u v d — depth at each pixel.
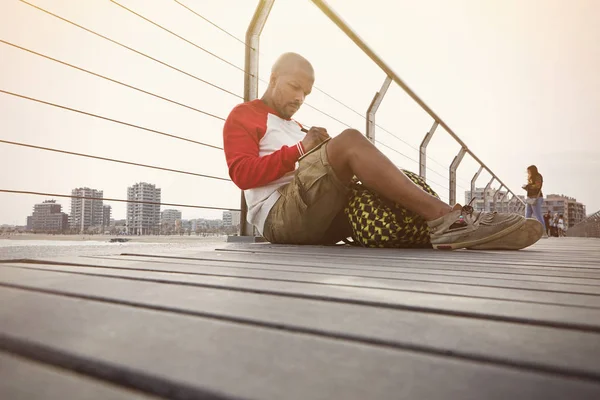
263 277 0.77
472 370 0.29
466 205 1.56
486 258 1.29
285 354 0.32
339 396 0.24
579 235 12.90
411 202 1.57
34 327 0.39
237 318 0.44
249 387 0.25
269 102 2.05
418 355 0.32
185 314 0.47
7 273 0.77
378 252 1.48
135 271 0.83
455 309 0.50
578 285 0.74
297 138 1.97
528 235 1.56
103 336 0.36
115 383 0.27
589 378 0.28
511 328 0.41
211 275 0.80
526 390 0.25
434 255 1.37
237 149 1.77
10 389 0.25
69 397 0.24
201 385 0.25
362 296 0.58
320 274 0.83
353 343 0.35
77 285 0.64
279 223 1.81
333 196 1.67
